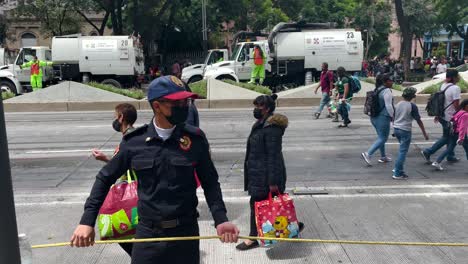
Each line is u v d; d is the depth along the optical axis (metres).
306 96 17.44
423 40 61.81
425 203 6.20
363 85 18.00
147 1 33.56
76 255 4.77
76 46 22.19
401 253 4.75
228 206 6.20
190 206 2.68
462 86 18.03
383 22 51.09
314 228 5.41
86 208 2.72
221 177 7.68
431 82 19.62
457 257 4.66
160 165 2.60
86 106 17.03
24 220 5.77
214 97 17.56
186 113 2.66
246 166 4.84
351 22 50.00
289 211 4.50
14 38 40.44
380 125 8.12
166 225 2.61
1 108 2.01
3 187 2.04
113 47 22.30
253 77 21.61
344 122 12.33
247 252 4.80
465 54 57.53
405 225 5.46
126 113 4.19
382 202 6.27
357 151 9.53
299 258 4.65
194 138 2.68
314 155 9.24
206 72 22.31
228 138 11.09
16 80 22.38
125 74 22.55
